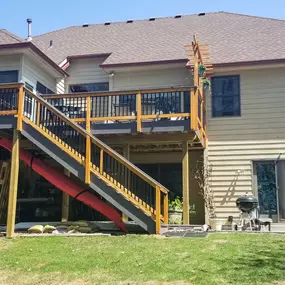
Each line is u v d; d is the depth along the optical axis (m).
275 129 12.23
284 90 12.34
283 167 12.05
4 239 8.02
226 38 14.43
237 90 12.64
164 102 10.30
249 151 12.30
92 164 8.77
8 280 5.10
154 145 11.48
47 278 5.12
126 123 10.24
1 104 9.25
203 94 12.19
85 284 4.83
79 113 10.68
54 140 8.93
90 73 14.34
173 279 4.87
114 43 15.37
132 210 8.48
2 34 12.07
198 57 11.15
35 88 12.40
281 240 7.37
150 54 13.59
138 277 5.00
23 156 10.30
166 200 8.59
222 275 4.96
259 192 12.10
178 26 16.36
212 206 12.16
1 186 11.47
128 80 13.43
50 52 15.23
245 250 6.40
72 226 9.34
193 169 12.89
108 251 6.54
